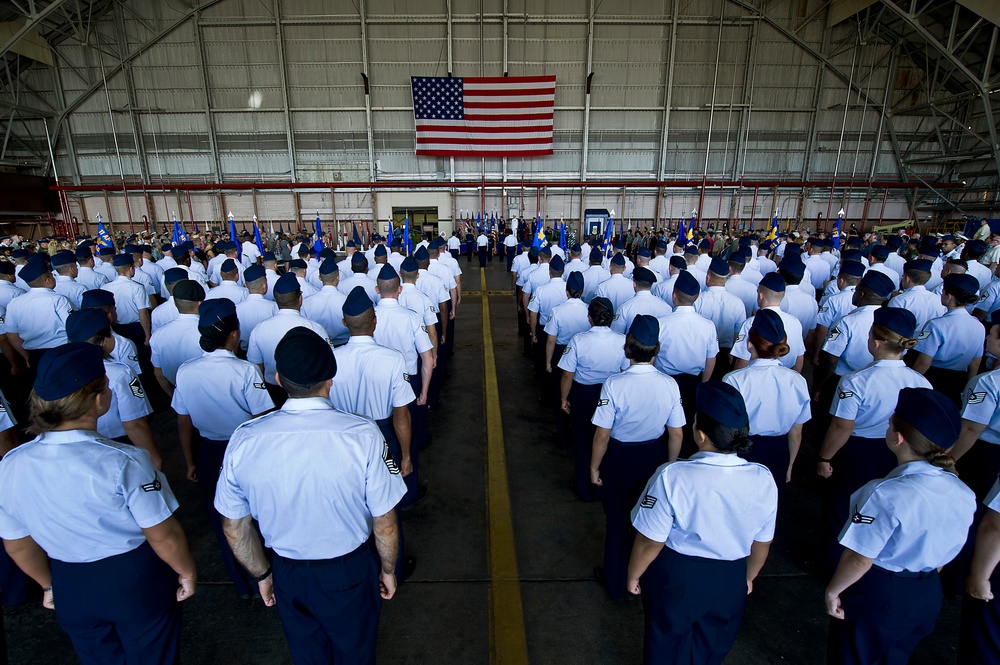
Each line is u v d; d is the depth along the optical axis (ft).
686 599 5.12
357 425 4.90
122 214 62.49
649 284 11.69
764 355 7.62
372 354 7.70
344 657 5.37
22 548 4.84
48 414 4.47
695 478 4.85
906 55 58.44
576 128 61.46
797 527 10.12
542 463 12.55
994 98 55.57
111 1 54.44
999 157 47.55
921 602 5.02
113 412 7.23
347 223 64.75
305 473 4.62
